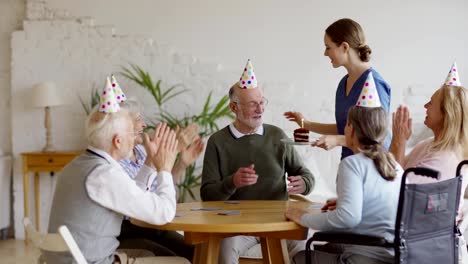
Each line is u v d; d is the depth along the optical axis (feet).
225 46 19.13
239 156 11.57
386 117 8.57
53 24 19.31
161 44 19.20
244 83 11.53
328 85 18.94
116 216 8.13
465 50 18.70
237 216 8.98
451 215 8.41
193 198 18.70
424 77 18.80
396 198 8.43
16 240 19.26
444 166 9.14
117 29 19.30
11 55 19.40
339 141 10.37
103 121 8.09
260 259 10.68
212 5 19.12
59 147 19.42
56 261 7.95
